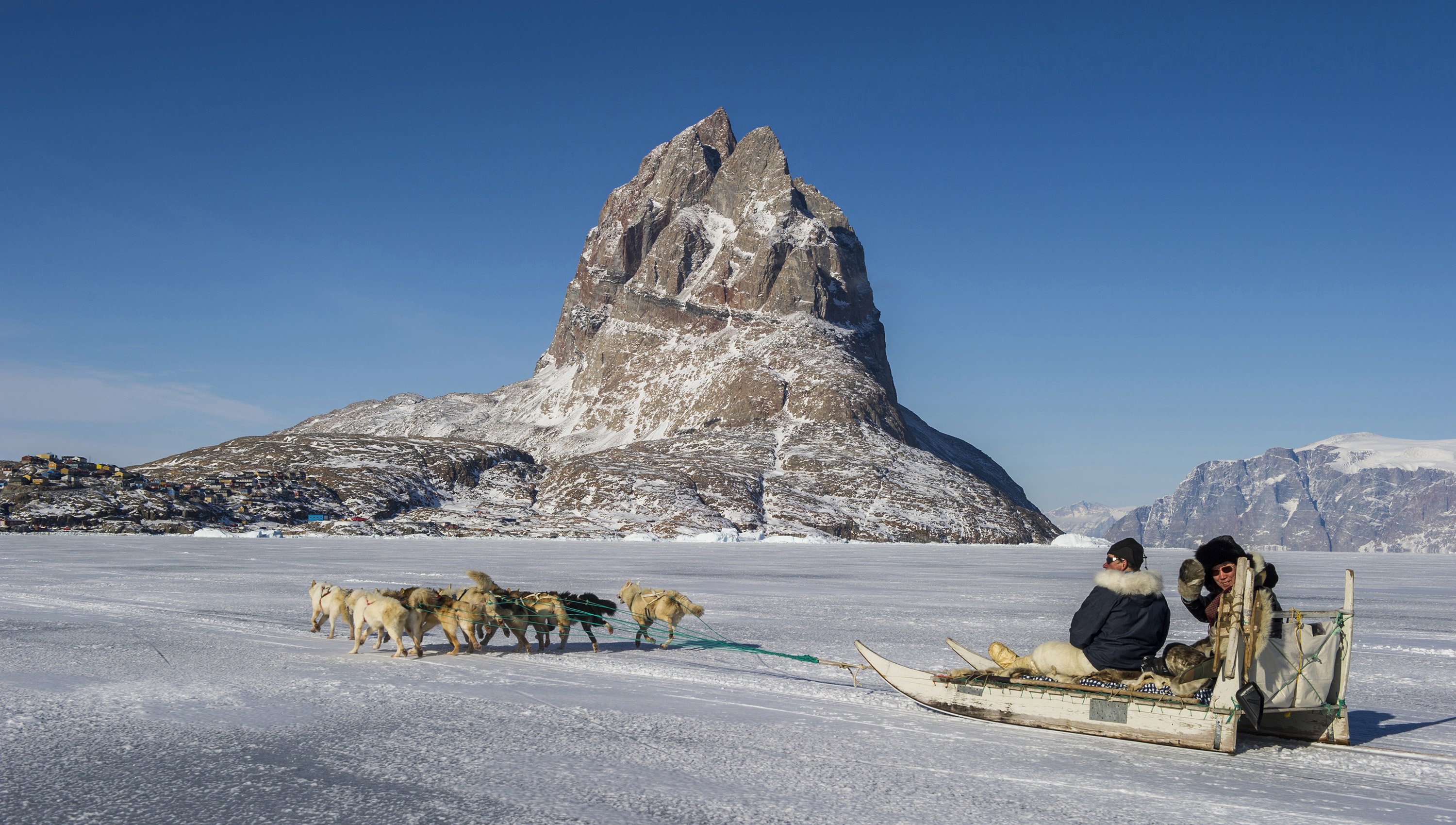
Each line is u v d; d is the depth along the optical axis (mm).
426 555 61906
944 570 51250
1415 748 9305
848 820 6727
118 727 9492
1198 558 9492
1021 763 8383
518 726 9656
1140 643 9648
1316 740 9430
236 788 7379
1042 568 55531
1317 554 120312
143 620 19016
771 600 27453
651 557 65500
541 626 15117
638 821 6641
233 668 13188
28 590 26547
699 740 9164
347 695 11250
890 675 10922
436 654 14906
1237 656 8789
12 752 8469
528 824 6547
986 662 11211
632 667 13727
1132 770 8219
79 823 6527
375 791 7305
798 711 10609
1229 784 7789
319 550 67500
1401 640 19078
